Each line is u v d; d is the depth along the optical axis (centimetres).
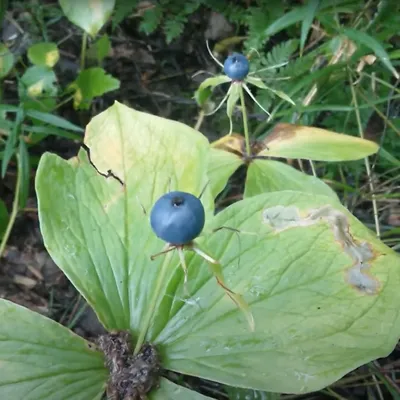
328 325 12
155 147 15
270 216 13
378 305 12
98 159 14
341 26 25
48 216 13
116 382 12
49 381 12
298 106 24
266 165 20
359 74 26
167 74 30
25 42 29
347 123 26
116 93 29
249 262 13
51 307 21
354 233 13
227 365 12
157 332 13
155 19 30
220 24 31
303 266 13
